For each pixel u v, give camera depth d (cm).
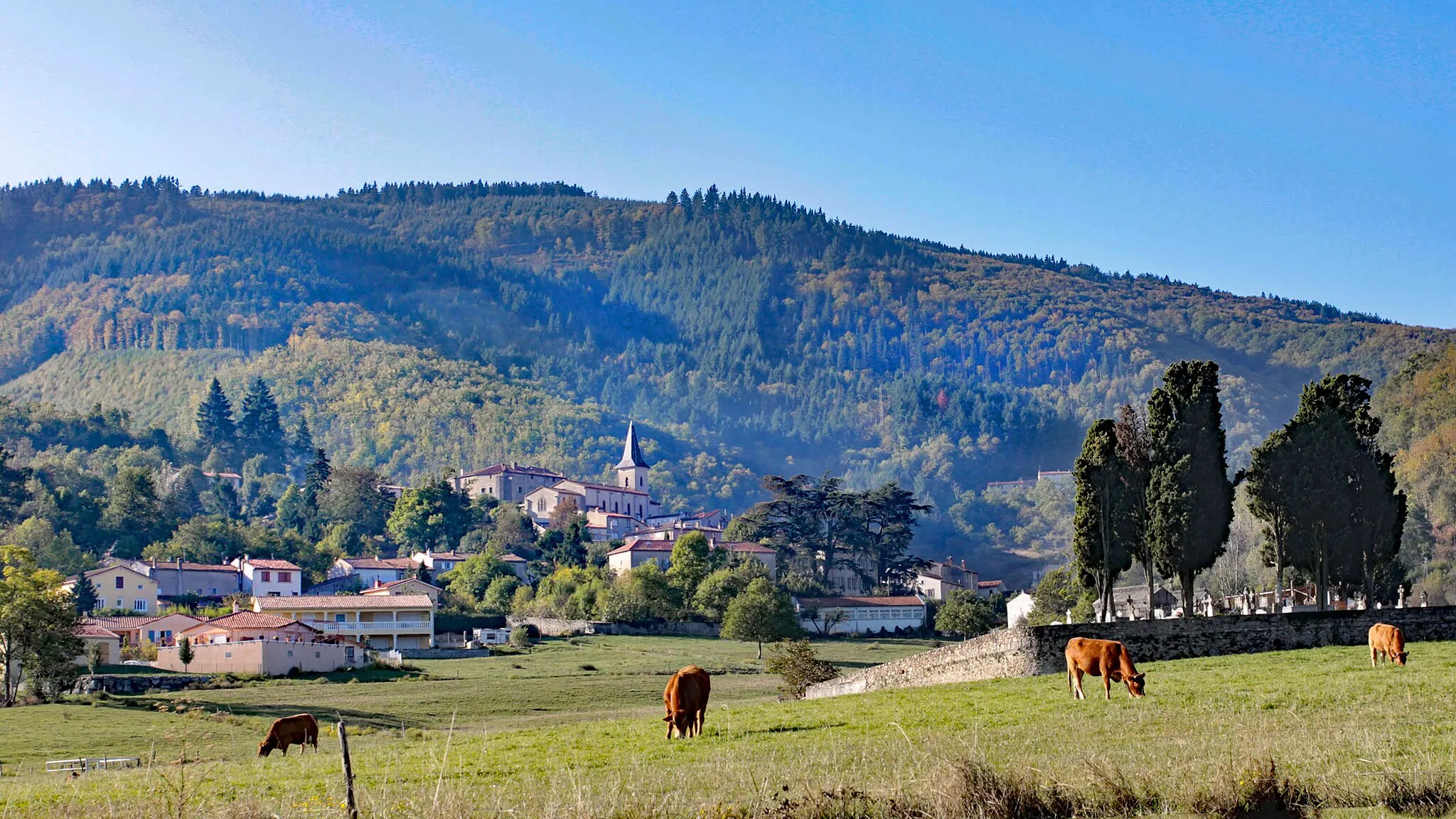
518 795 2859
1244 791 2502
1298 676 4497
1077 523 6856
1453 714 3441
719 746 3803
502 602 17700
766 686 9794
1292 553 6906
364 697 8850
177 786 2972
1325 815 2422
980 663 5566
